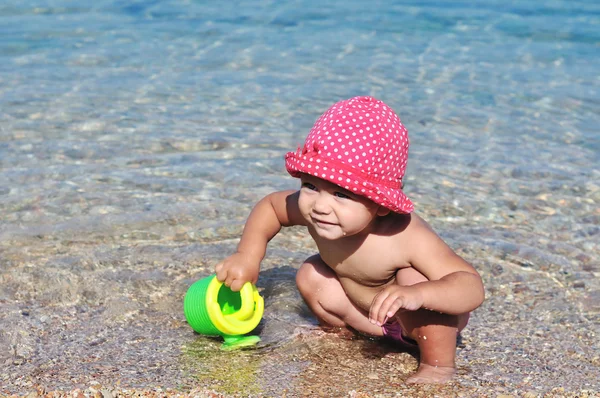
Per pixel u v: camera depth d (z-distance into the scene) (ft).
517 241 16.66
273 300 13.97
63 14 36.88
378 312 10.44
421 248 11.42
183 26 35.06
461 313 11.00
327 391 10.68
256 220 13.00
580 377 11.28
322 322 12.93
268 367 11.39
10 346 11.82
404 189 19.06
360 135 10.82
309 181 11.04
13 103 24.48
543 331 12.92
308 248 16.39
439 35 33.78
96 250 15.64
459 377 11.18
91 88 26.32
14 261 15.01
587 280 15.01
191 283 14.48
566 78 28.14
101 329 12.58
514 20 36.22
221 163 20.34
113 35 33.37
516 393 10.73
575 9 38.09
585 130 23.25
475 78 28.02
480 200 18.61
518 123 23.71
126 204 17.84
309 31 34.35
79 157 20.49
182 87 26.66
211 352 11.86
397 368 11.52
